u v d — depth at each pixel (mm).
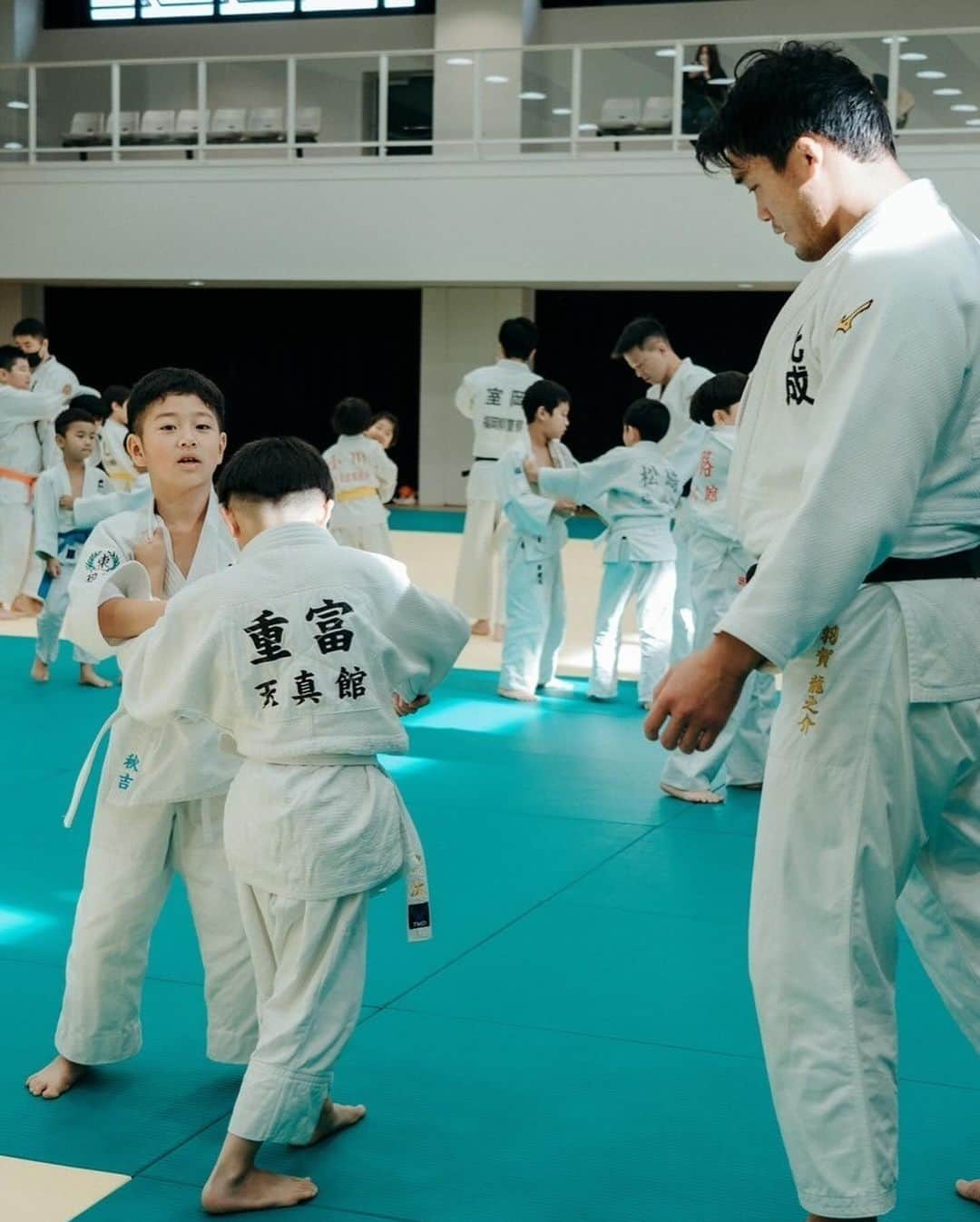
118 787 3439
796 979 2617
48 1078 3578
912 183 2646
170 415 3510
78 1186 3119
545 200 17141
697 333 23391
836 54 2680
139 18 22406
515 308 21172
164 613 3186
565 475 8453
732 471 2828
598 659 8922
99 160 18641
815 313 2635
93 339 25000
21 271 18906
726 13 20344
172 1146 3314
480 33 20453
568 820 6312
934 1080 3705
